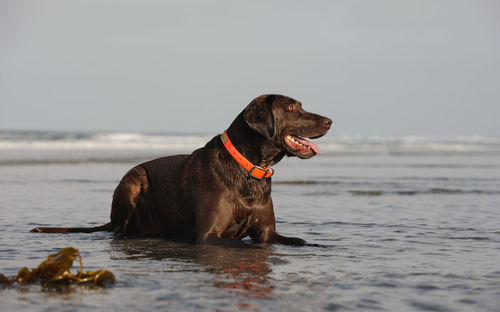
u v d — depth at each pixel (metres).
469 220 10.24
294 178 20.48
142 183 8.54
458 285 5.25
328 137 85.69
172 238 8.24
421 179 20.17
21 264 6.01
